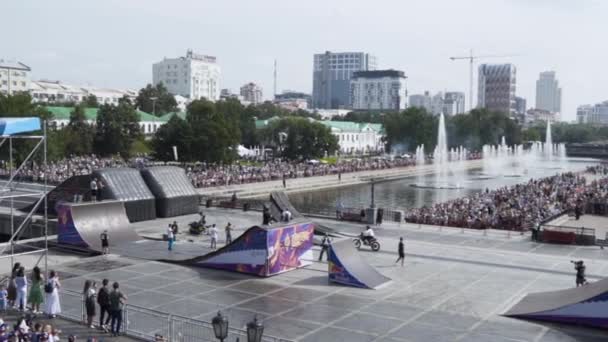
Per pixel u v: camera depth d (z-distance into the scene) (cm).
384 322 2820
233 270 3803
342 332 2670
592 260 4269
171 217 6131
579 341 2597
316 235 5200
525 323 2834
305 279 3650
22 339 2159
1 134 2909
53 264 3947
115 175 5822
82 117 14488
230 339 2520
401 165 15938
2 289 2873
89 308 2611
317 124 15275
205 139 11244
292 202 9731
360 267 3616
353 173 13512
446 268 3966
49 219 5216
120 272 3766
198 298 3198
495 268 3978
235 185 10088
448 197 10538
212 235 4591
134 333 2552
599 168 15400
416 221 6019
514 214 6016
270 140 17300
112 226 4731
